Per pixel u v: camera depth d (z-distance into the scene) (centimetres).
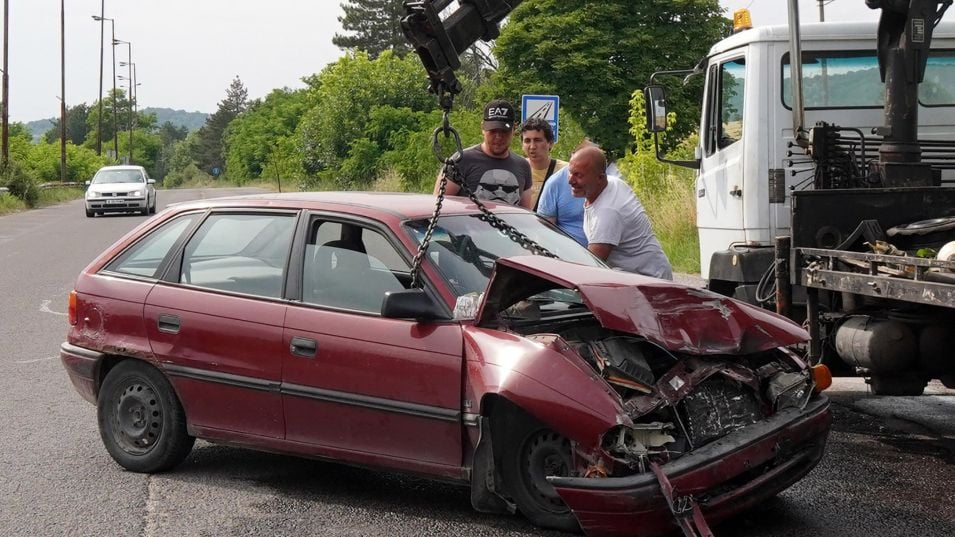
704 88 974
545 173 906
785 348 542
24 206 4544
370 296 561
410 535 519
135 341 627
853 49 888
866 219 699
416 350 528
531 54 3669
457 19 678
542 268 512
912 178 780
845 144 816
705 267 976
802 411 505
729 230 922
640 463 460
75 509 572
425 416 523
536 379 480
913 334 652
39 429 752
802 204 694
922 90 908
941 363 650
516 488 512
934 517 534
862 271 644
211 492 600
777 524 526
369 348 543
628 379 480
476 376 504
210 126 16938
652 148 2131
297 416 570
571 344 506
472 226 602
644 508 454
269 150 8950
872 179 796
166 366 615
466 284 552
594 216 721
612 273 536
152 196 3841
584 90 3612
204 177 15812
